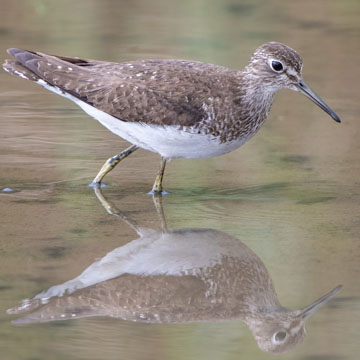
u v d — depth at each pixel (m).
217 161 14.80
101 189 13.35
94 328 9.04
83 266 10.35
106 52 19.95
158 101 12.52
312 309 9.44
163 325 9.13
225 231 11.66
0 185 13.31
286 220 12.07
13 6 23.38
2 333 8.88
